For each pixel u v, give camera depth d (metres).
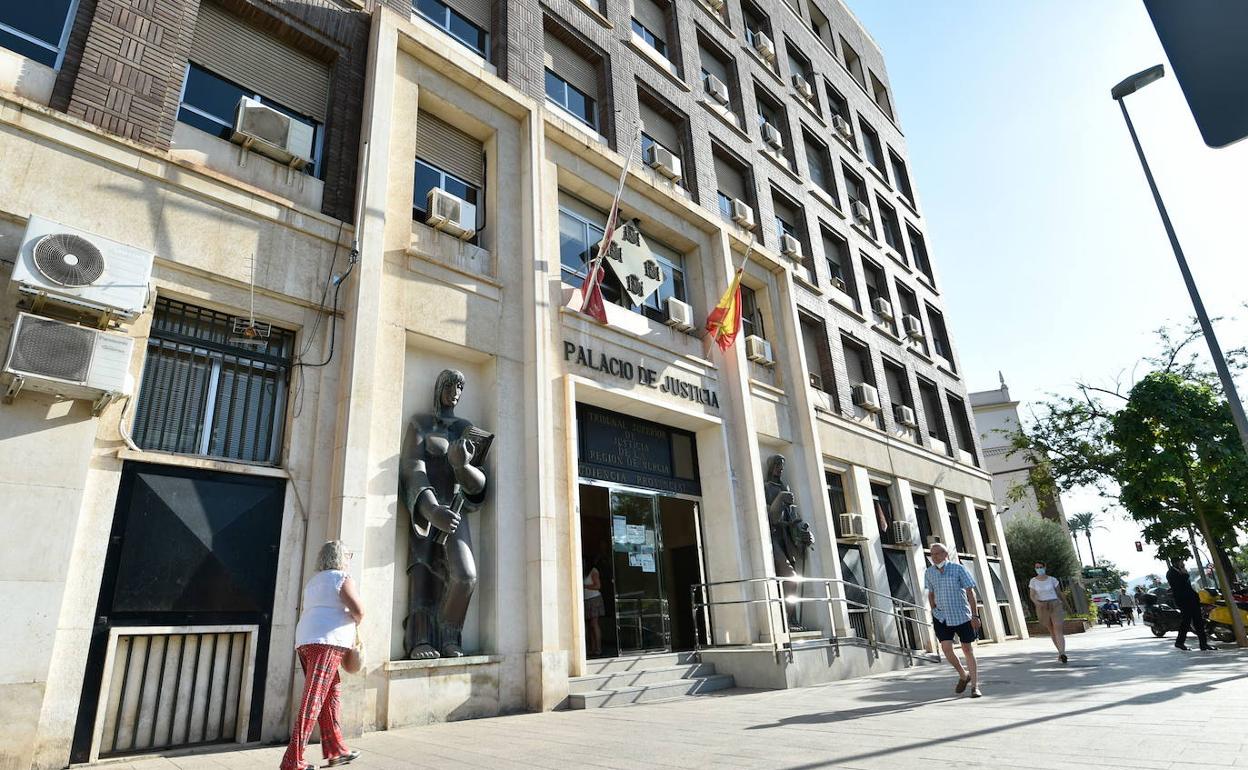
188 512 6.56
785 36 21.92
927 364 23.22
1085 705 6.58
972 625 7.92
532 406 9.75
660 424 12.91
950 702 7.39
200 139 7.77
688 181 15.30
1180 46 1.48
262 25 8.83
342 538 7.25
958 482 21.91
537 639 8.73
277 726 6.57
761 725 6.39
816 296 18.34
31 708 5.28
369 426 7.82
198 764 5.40
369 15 9.87
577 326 11.13
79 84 6.83
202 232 7.30
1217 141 1.38
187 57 7.91
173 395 7.01
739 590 12.28
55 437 5.82
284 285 7.80
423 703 7.56
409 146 9.62
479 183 10.89
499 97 10.98
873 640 12.56
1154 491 16.08
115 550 6.09
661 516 12.59
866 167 24.17
